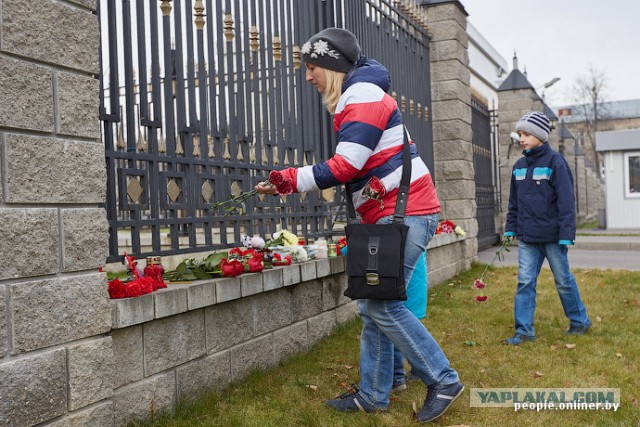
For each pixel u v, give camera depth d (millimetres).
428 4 9164
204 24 4027
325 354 4422
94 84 2781
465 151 9289
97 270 2768
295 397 3525
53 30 2592
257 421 3098
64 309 2576
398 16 7812
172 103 3738
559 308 6000
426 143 8688
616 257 11211
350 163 3004
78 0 2719
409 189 3125
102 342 2734
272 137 4746
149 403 3064
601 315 5684
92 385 2678
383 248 2986
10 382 2363
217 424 3088
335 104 3268
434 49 9141
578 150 27375
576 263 10172
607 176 20484
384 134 3117
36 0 2523
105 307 2756
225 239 4152
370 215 3191
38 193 2504
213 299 3457
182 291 3223
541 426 3107
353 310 5383
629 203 20266
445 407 3141
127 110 3395
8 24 2404
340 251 5117
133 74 3422
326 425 3117
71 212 2641
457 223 9070
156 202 3576
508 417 3238
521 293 4879
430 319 5582
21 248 2426
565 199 4754
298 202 5035
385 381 3307
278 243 4543
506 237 5039
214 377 3533
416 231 3121
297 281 4332
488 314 5793
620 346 4625
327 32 3248
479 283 4625
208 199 4020
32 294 2455
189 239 3832
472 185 9562
